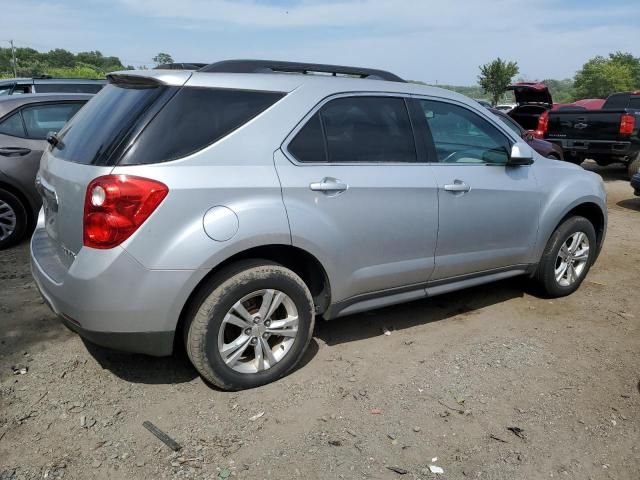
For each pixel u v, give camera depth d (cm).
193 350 296
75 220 284
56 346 359
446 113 394
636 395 329
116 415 291
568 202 454
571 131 1223
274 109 314
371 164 345
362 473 256
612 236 716
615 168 1423
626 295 494
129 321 276
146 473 250
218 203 286
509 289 501
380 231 347
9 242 571
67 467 252
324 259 325
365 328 408
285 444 274
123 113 294
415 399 316
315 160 324
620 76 7675
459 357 368
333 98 337
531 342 394
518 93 1413
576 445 282
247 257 312
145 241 271
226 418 292
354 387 327
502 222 415
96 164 279
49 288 296
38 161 576
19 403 296
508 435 287
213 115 298
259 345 314
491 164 412
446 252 387
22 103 582
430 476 256
